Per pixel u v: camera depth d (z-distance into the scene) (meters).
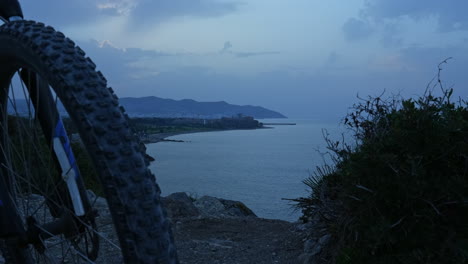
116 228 1.29
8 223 1.70
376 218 2.99
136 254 1.26
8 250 1.80
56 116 1.76
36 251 1.93
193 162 147.12
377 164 3.03
